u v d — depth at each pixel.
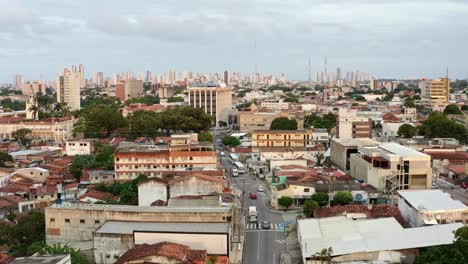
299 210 149.00
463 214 111.88
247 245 118.19
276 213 147.00
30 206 156.62
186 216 113.00
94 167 197.62
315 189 152.88
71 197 164.12
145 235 105.62
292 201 149.50
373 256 96.62
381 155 162.38
